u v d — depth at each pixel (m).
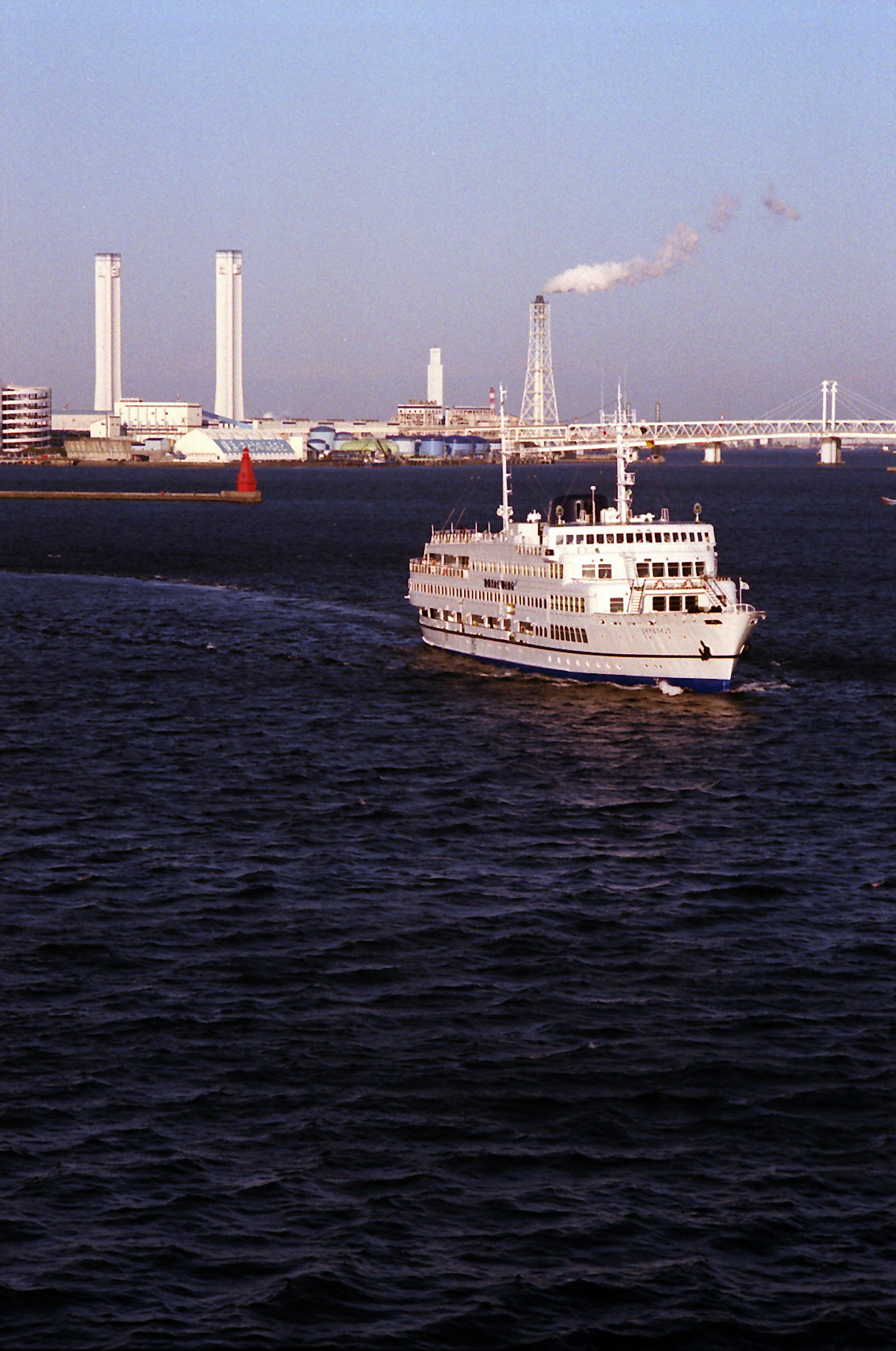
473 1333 76.94
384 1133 94.38
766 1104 98.06
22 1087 99.00
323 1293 79.38
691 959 121.31
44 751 192.38
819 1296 79.62
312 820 160.50
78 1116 95.75
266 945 123.62
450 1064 103.12
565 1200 87.62
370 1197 87.62
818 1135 94.56
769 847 151.50
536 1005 112.44
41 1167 90.00
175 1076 101.06
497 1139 93.88
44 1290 79.19
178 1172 89.81
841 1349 76.19
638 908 133.12
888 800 169.75
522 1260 82.31
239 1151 92.19
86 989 114.31
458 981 116.62
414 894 136.50
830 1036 107.50
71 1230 84.19
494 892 137.25
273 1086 99.94
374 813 163.50
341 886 138.25
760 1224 85.44
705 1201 87.62
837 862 146.62
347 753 192.25
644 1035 107.69
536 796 171.00
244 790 173.12
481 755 190.88
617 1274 81.25
